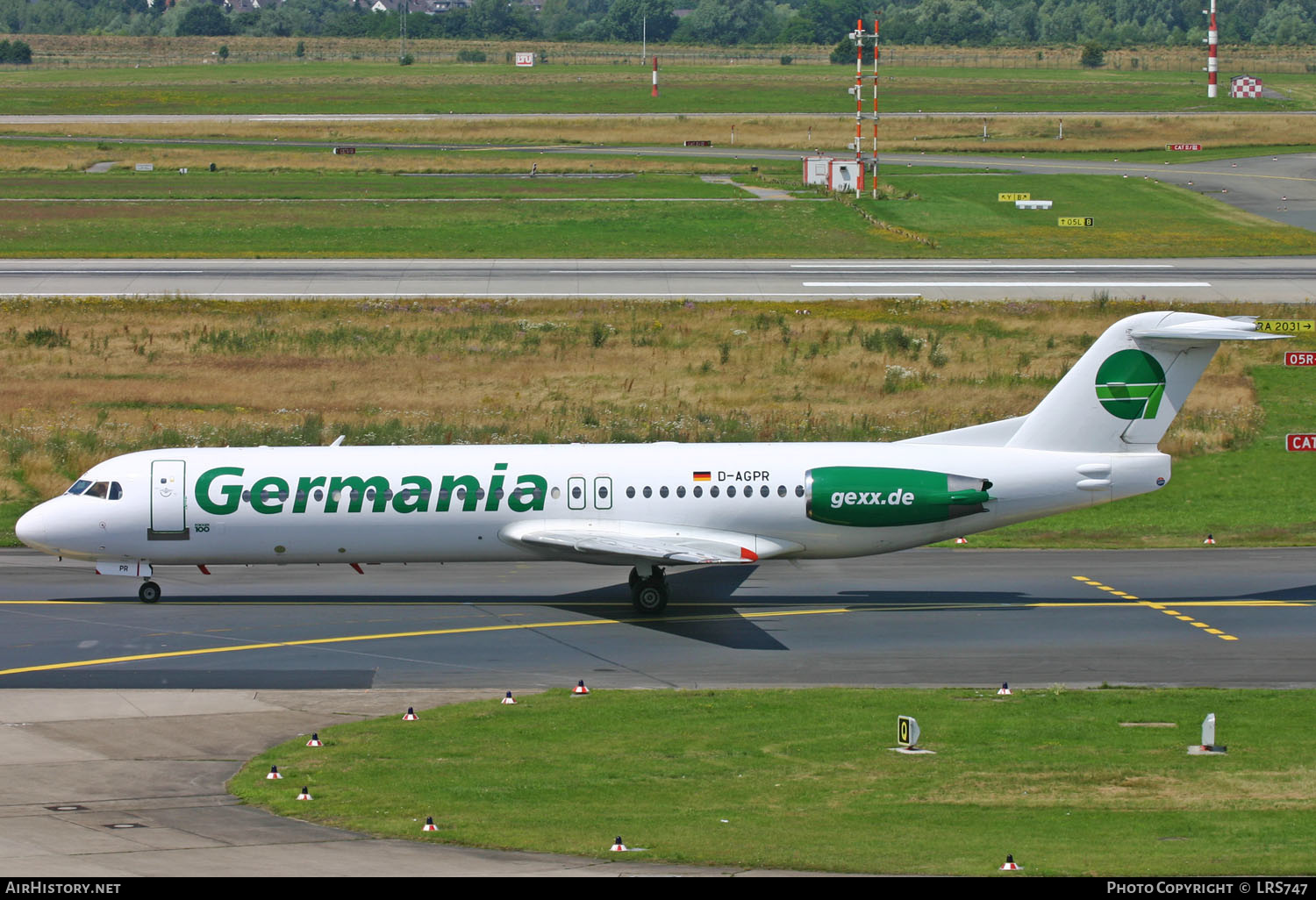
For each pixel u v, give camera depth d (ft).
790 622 530.27
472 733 386.32
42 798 327.06
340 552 549.13
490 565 632.79
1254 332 526.16
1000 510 545.44
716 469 546.26
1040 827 294.25
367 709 417.69
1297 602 555.69
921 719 398.62
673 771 347.77
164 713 410.52
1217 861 263.29
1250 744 370.32
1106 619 530.27
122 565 554.05
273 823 302.04
